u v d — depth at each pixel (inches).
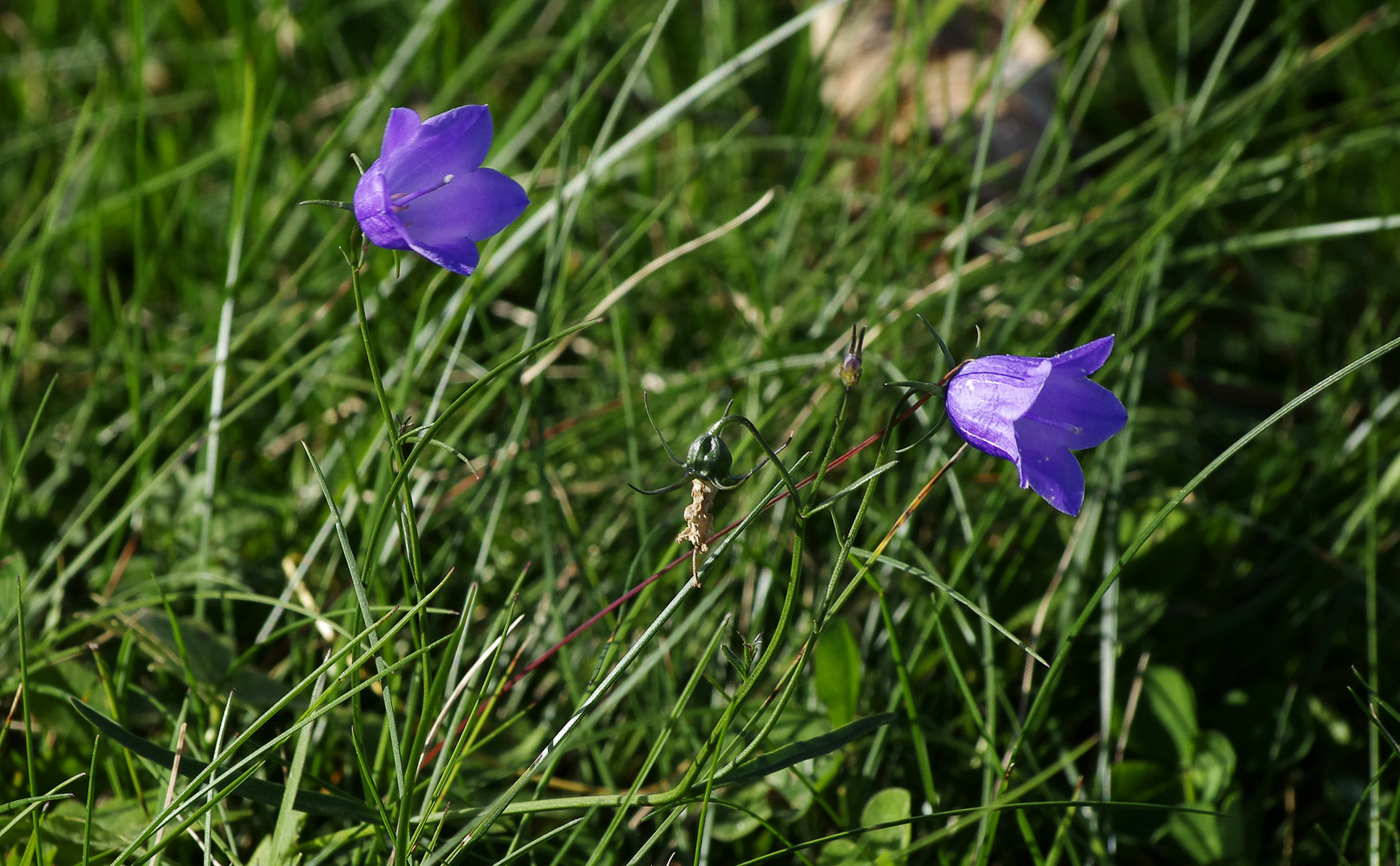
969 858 19.7
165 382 23.4
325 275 26.4
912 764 20.6
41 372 25.5
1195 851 20.1
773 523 22.0
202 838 19.4
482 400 21.7
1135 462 23.3
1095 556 21.9
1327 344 26.8
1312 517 22.7
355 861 19.1
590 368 25.0
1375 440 22.4
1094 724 21.3
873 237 25.7
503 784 20.3
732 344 25.0
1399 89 25.8
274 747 18.2
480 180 17.9
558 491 22.1
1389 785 20.8
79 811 19.4
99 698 20.2
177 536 22.2
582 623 21.5
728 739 20.2
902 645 21.2
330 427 23.5
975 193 23.1
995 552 22.1
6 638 20.6
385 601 20.9
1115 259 25.3
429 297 21.5
